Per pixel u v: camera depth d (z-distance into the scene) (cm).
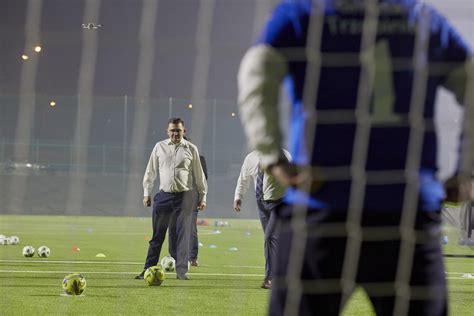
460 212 2488
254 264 1981
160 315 1127
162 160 1549
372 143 504
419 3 516
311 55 499
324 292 498
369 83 503
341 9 504
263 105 487
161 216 1553
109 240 2816
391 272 505
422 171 509
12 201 4997
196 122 4697
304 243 500
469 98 517
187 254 1580
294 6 502
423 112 510
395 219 502
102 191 5016
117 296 1309
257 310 1188
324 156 504
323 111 504
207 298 1306
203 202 1583
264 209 1433
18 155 4953
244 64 497
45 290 1366
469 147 518
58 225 3800
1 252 2205
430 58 511
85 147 4909
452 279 1650
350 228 500
